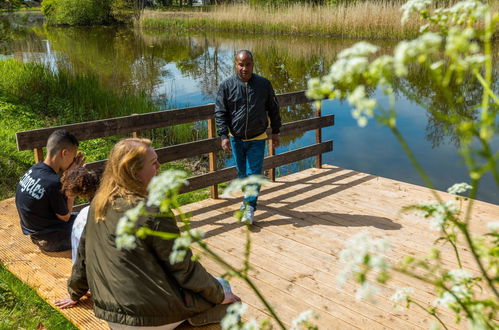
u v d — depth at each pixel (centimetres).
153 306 242
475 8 97
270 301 343
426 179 86
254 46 2284
